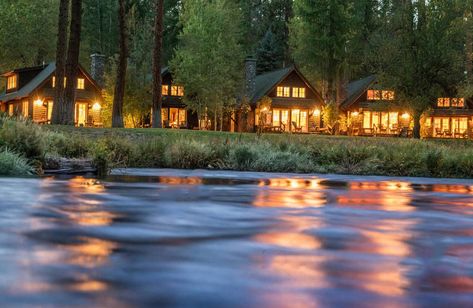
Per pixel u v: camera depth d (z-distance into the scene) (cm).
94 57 5650
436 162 2452
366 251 596
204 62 5059
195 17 5191
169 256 543
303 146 2655
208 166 2381
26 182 1370
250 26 8300
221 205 998
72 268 482
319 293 428
